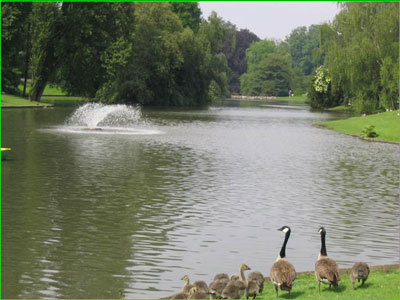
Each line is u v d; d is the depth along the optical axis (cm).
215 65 12912
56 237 2145
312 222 2486
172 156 4291
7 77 9738
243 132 6506
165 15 11812
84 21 9075
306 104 16838
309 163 4188
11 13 8794
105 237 2167
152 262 1912
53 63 9625
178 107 11762
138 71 11250
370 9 8606
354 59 8456
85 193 2884
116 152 4381
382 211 2714
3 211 2481
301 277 1769
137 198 2817
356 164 4197
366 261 1997
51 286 1683
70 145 4681
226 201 2825
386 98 8512
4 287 1667
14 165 3612
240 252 2045
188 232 2267
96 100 11331
